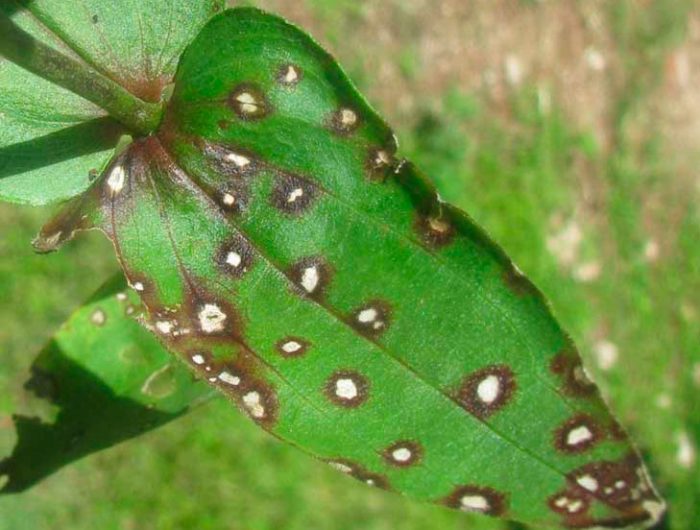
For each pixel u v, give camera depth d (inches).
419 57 18.6
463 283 6.3
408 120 18.3
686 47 21.2
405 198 6.2
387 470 6.7
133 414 7.7
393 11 18.5
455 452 6.6
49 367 7.7
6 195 6.4
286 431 6.6
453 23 19.1
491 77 19.2
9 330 15.2
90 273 15.7
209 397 7.7
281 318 6.4
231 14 6.0
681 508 18.5
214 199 6.4
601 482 6.5
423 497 6.7
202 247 6.4
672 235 20.2
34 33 6.5
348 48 18.0
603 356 18.9
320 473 16.4
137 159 6.4
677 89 21.0
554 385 6.4
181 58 6.1
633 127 20.4
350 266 6.4
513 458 6.5
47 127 6.5
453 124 18.6
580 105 20.0
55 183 6.5
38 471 7.7
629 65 20.6
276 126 6.2
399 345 6.4
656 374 19.3
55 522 15.3
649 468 18.6
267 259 6.4
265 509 16.1
